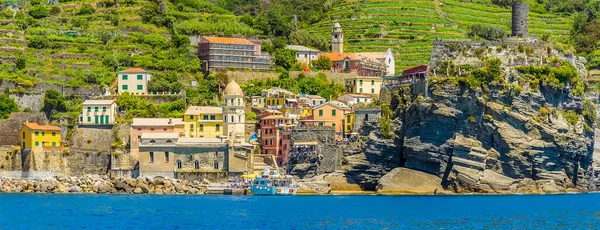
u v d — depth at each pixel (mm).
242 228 180125
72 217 194375
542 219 196875
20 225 182500
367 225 186125
